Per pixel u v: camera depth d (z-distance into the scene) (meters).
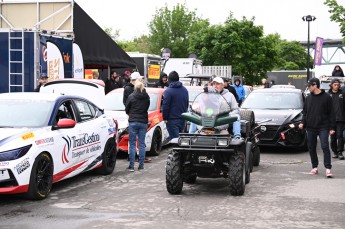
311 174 11.30
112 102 14.71
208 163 8.84
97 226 6.94
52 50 15.49
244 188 9.07
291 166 12.42
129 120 11.61
